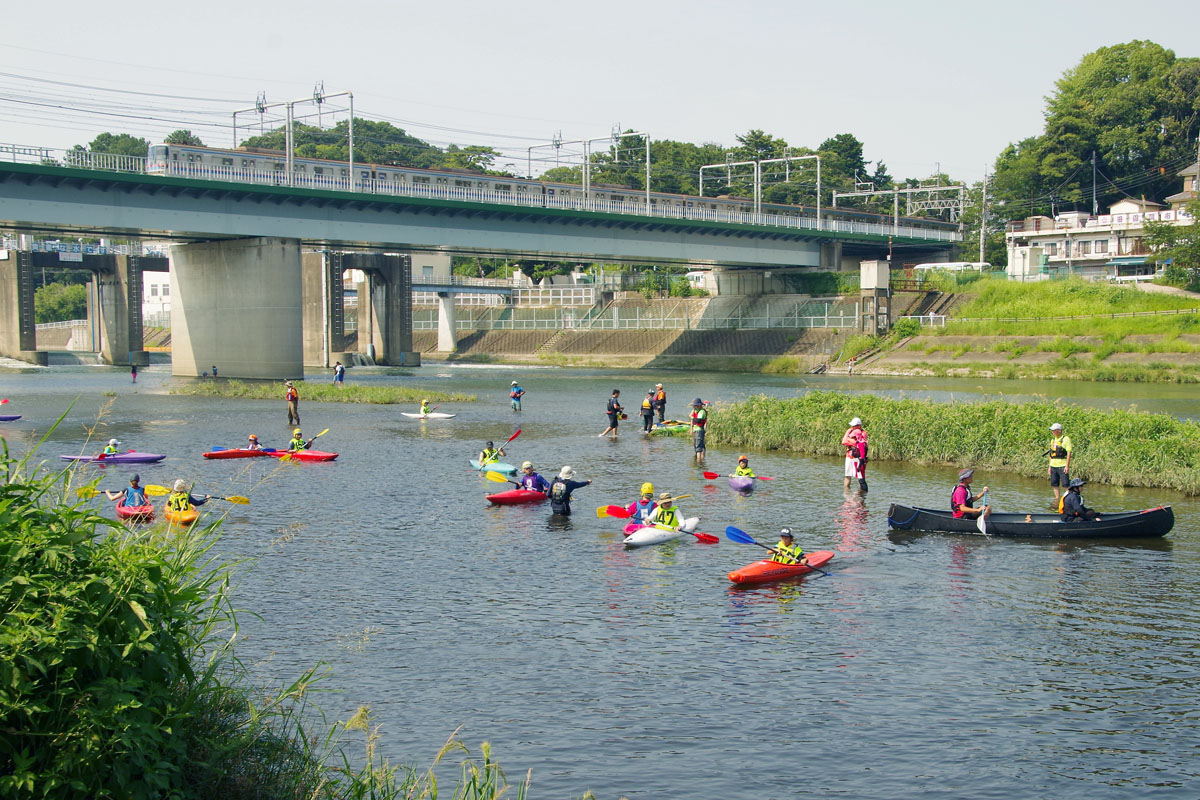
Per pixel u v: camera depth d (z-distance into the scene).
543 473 33.88
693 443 39.31
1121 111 130.75
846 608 18.17
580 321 129.50
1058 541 23.66
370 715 13.16
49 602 8.03
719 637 16.48
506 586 19.45
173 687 9.34
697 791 11.30
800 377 91.88
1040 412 37.53
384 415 54.19
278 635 16.23
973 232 143.38
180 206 68.25
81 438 42.19
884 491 30.44
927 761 12.08
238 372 78.12
